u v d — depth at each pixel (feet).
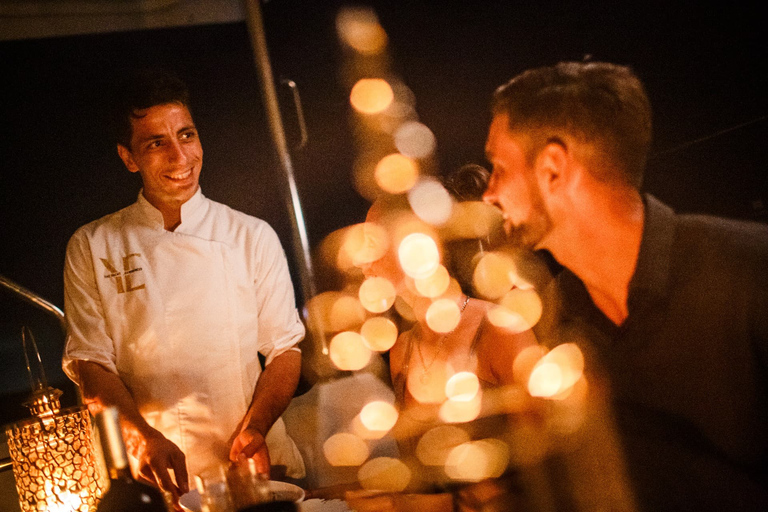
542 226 3.60
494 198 3.75
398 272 5.08
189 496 4.37
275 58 8.68
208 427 6.22
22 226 7.73
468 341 4.86
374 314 7.50
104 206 8.07
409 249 4.99
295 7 8.43
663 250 3.39
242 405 6.31
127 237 6.27
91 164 8.00
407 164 7.61
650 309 3.45
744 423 3.25
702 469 3.42
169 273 6.22
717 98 4.85
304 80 8.59
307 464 6.57
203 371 6.21
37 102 7.77
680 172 4.99
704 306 3.29
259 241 6.50
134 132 5.92
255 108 8.86
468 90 7.17
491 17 6.71
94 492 4.71
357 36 7.89
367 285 7.23
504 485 4.35
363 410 6.43
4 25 7.45
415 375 5.15
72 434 4.63
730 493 3.32
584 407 3.98
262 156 8.92
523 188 3.57
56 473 4.59
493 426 4.61
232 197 8.86
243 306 6.39
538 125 3.40
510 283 5.19
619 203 3.43
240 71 8.80
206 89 8.70
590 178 3.40
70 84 7.90
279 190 8.22
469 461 4.59
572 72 3.43
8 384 7.22
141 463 5.46
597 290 3.76
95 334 6.11
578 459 4.04
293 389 6.18
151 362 6.18
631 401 3.70
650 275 3.40
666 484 3.59
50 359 7.43
